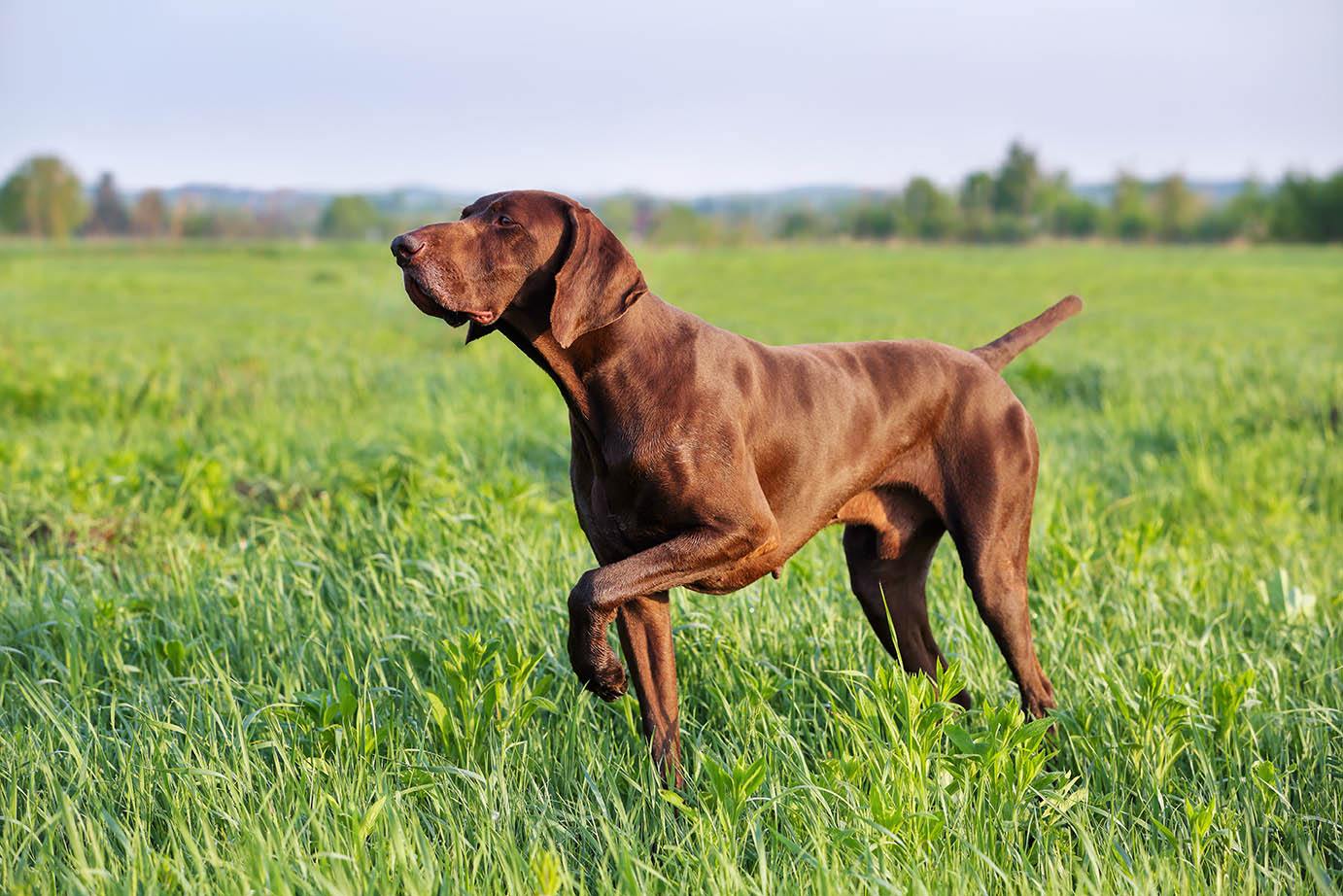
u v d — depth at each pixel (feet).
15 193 425.69
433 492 22.63
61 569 19.34
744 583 14.05
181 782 12.32
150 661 16.07
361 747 12.91
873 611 15.80
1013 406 15.21
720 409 12.99
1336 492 28.19
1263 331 68.90
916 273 151.12
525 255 12.56
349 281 128.47
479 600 17.43
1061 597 17.85
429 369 46.37
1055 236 355.36
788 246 323.16
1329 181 277.03
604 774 13.06
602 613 12.43
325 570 19.03
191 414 35.94
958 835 11.48
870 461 14.58
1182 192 327.26
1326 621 17.72
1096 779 13.51
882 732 12.82
